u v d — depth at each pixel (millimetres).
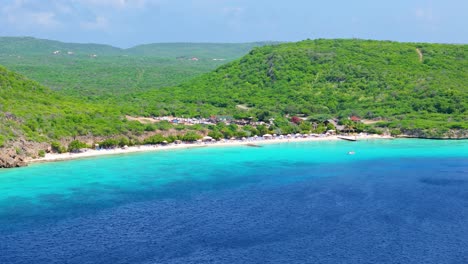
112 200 103438
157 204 101062
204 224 89438
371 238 83250
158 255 76312
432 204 101688
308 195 108500
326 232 85875
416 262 74375
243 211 96812
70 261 73938
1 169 130000
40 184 115438
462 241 82000
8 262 73500
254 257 75875
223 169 135625
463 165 142500
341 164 144375
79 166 135875
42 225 88000
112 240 81812
